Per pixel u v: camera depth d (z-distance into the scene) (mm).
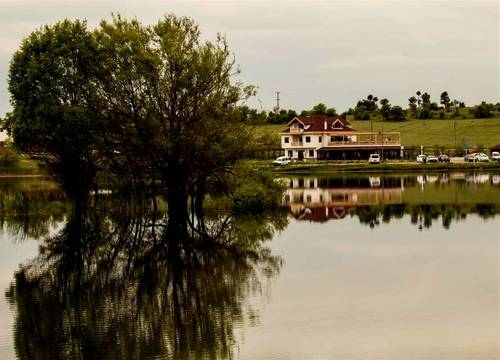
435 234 50219
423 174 126812
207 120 61250
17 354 25234
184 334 27125
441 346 25219
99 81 62594
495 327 27219
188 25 61719
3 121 64125
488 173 126062
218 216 65188
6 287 36281
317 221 59750
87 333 27641
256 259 42250
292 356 24469
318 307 30406
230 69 62375
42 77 61875
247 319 28875
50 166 66750
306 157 171375
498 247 44219
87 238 52781
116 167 65000
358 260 40969
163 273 39000
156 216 66312
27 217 66062
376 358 24203
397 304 30672
